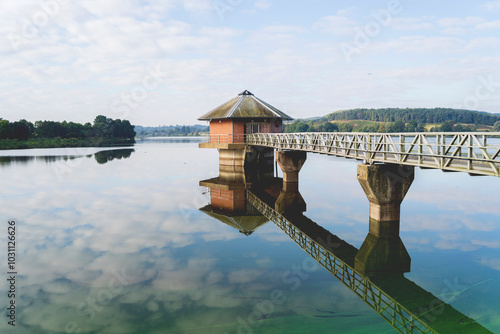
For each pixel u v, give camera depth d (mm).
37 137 106375
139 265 12258
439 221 17453
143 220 18562
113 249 14031
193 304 9375
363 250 13633
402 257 12805
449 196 23938
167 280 10961
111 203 22797
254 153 31516
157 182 31359
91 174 36469
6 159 52125
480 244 14000
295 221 18094
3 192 26719
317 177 33844
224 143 30797
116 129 135500
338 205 21531
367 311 8898
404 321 8422
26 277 11352
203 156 60188
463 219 17781
